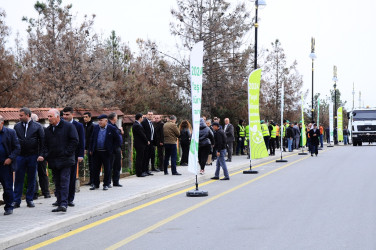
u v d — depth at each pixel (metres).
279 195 13.34
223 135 17.55
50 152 10.47
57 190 11.03
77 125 11.66
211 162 23.36
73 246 7.69
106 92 34.41
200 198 13.02
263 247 7.45
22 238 7.99
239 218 9.96
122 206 11.75
